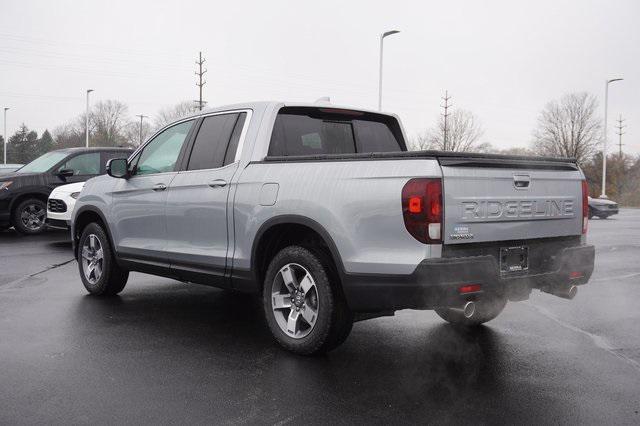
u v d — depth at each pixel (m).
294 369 4.28
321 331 4.42
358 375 4.16
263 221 4.77
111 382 3.97
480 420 3.41
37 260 9.51
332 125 5.63
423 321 5.81
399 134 6.15
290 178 4.64
